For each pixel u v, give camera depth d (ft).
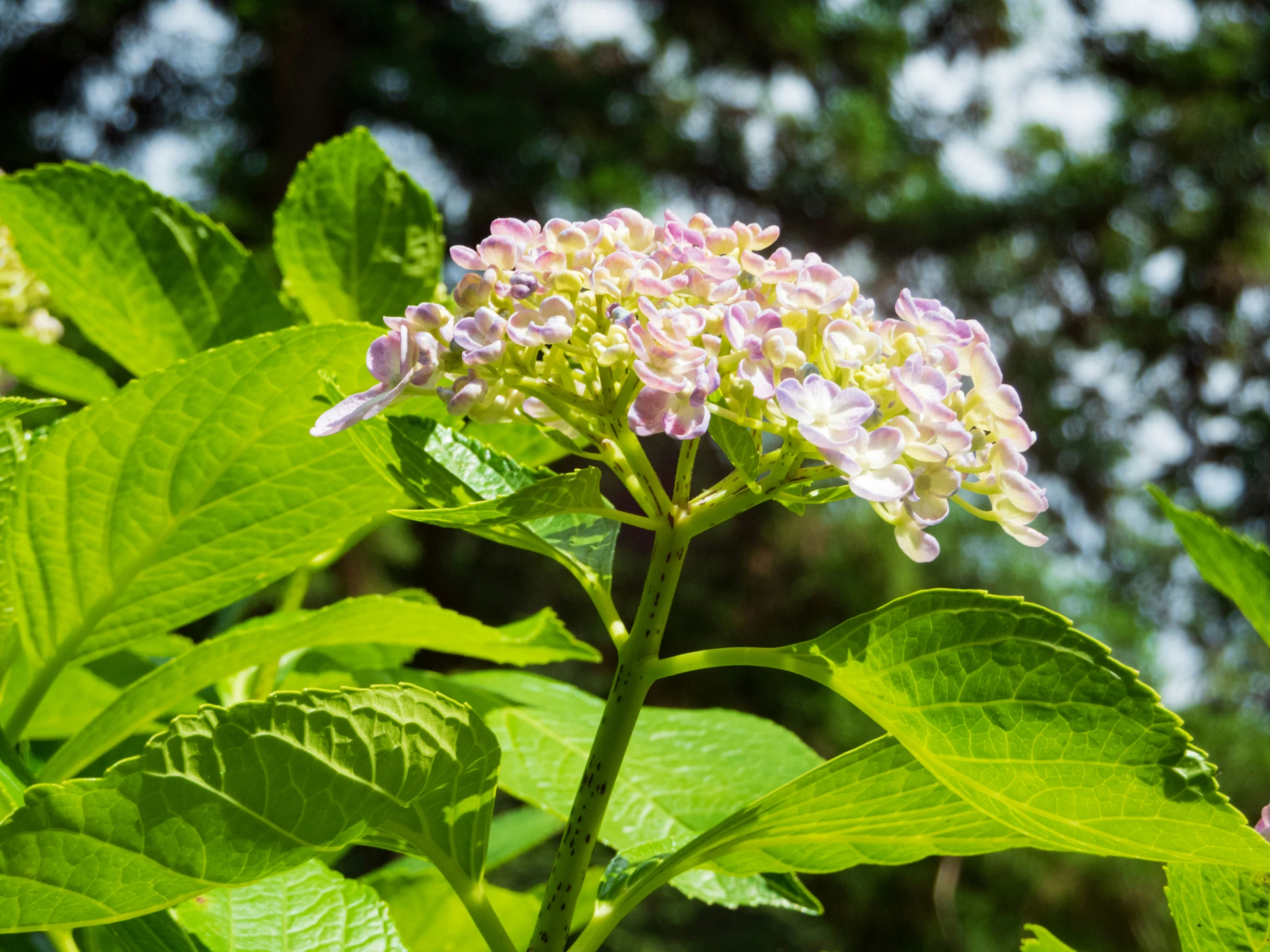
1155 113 16.31
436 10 14.52
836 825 1.63
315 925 1.78
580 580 1.62
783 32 15.55
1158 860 1.47
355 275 2.34
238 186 12.20
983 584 13.69
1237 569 1.90
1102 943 12.89
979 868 13.26
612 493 10.30
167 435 1.77
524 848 2.38
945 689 1.47
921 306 1.56
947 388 1.50
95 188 2.12
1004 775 1.47
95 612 1.87
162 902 1.46
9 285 2.71
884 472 1.44
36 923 1.44
